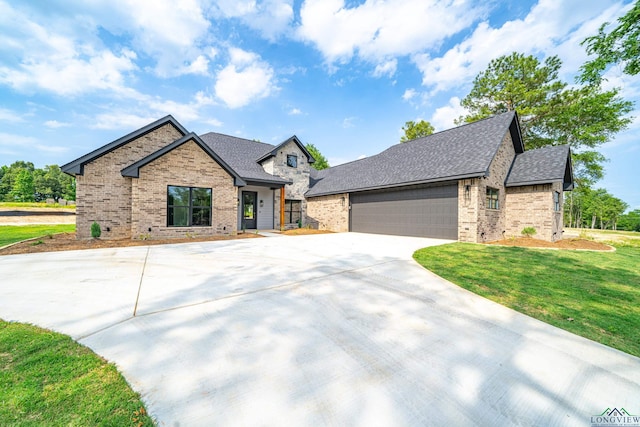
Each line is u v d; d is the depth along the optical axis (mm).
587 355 2898
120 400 2098
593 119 21438
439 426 1920
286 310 3938
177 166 12008
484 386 2359
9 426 1844
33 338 3051
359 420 1953
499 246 10023
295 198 19828
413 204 13969
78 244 9844
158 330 3293
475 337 3244
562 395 2277
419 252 8625
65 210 32219
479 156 11992
